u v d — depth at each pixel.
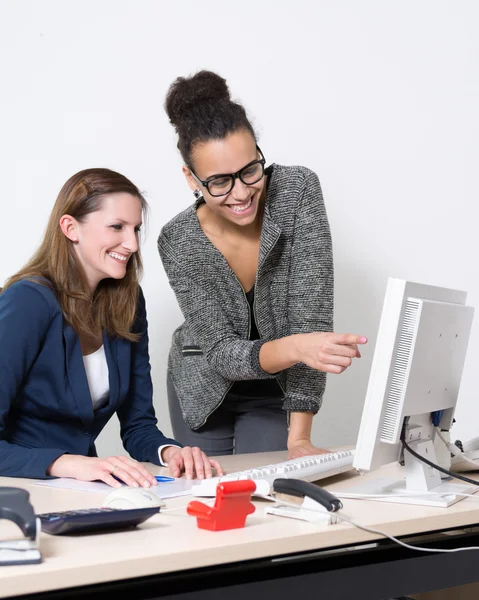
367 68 3.13
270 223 1.89
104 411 1.71
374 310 3.14
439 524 1.06
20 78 3.01
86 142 3.02
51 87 3.02
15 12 3.02
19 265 3.00
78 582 0.77
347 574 0.97
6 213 3.00
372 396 1.18
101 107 3.03
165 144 3.03
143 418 1.84
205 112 1.72
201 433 2.19
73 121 3.02
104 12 3.03
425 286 1.24
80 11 3.03
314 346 1.57
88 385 1.65
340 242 3.12
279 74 3.08
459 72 3.17
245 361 1.79
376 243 3.14
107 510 0.93
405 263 3.16
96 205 1.66
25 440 1.64
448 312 1.29
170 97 1.80
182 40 3.05
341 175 3.12
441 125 3.17
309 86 3.10
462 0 3.15
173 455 1.59
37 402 1.62
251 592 0.90
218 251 1.94
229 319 1.98
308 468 1.30
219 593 0.88
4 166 3.00
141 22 3.03
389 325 1.17
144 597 0.92
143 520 0.96
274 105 3.08
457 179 3.17
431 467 1.29
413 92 3.16
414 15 3.15
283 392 2.02
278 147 3.08
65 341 1.62
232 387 2.12
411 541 1.13
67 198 1.67
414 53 3.15
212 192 1.75
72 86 3.02
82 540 0.89
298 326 1.92
